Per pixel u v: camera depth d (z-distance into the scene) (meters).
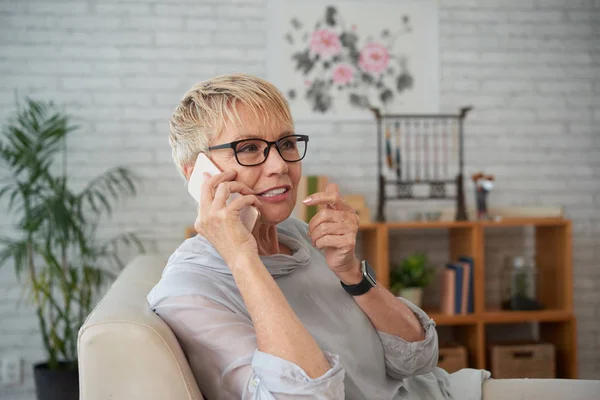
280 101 1.33
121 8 3.74
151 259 2.22
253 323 1.14
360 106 3.87
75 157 3.72
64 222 3.26
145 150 3.77
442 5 3.91
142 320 1.13
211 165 1.27
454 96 3.93
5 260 3.68
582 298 4.04
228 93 1.30
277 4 3.82
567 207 4.02
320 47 3.85
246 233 1.18
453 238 3.89
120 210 3.76
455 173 3.94
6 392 3.69
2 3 3.66
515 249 3.98
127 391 1.10
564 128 4.00
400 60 3.89
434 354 1.52
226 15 3.80
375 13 3.87
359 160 3.88
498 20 3.95
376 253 3.60
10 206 3.37
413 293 3.63
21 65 3.68
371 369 1.41
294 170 1.34
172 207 3.79
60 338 3.66
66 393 3.35
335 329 1.38
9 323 3.69
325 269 1.50
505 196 3.98
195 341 1.20
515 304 3.66
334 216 1.36
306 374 1.08
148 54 3.76
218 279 1.27
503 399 1.58
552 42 3.99
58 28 3.70
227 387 1.17
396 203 3.93
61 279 3.33
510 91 3.97
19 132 3.36
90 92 3.73
